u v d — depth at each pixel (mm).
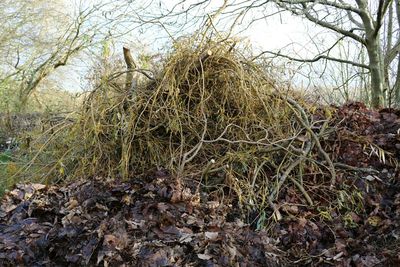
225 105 3662
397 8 7004
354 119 3803
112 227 2338
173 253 2215
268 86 3715
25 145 4270
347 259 2568
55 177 3869
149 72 3814
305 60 5766
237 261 2252
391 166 3371
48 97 8625
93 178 2975
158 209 2465
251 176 3264
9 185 3941
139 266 2146
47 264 2324
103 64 4105
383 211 2967
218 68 3625
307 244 2738
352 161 3420
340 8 6156
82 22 8445
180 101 3617
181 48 3666
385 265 2443
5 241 2381
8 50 8945
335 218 2969
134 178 3047
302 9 5910
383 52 7043
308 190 3230
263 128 3465
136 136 3605
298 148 3414
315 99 4195
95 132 3584
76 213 2488
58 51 8680
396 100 6770
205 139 3566
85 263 2229
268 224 2916
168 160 3510
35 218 2582
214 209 2678
